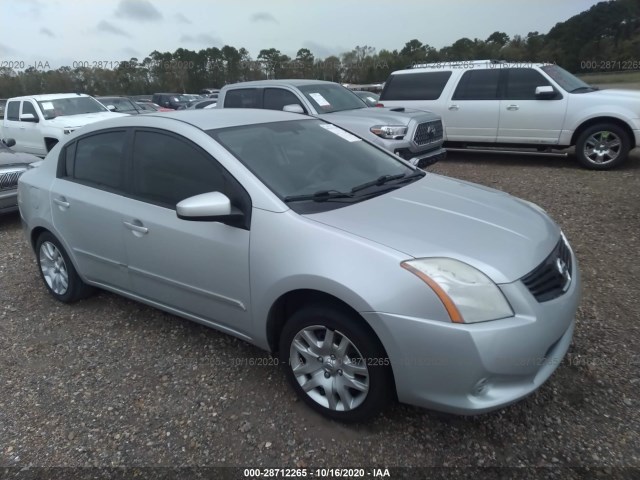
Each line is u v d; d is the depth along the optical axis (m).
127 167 3.55
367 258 2.45
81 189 3.82
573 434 2.58
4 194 6.76
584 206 6.34
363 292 2.40
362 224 2.67
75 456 2.60
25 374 3.35
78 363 3.45
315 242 2.60
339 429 2.70
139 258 3.44
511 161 9.89
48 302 4.44
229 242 2.90
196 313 3.30
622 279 4.23
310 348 2.75
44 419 2.89
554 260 2.70
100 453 2.61
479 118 9.48
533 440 2.56
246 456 2.54
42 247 4.37
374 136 7.48
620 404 2.76
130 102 18.78
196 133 3.22
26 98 11.64
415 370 2.38
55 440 2.72
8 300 4.52
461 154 11.13
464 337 2.25
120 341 3.71
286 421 2.78
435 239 2.57
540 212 3.25
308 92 8.41
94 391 3.12
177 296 3.34
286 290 2.68
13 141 8.41
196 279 3.14
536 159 9.97
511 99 9.13
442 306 2.29
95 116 11.50
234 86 8.97
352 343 2.55
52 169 4.17
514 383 2.40
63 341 3.75
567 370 3.06
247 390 3.05
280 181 3.00
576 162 9.38
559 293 2.60
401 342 2.36
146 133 3.48
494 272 2.39
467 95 9.59
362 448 2.56
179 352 3.51
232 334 3.16
